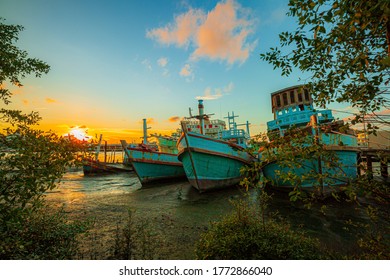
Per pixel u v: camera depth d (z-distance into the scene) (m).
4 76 5.81
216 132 28.12
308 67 2.95
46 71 6.51
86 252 5.48
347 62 2.71
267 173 13.46
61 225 4.69
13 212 2.74
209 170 14.27
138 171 20.33
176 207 11.34
